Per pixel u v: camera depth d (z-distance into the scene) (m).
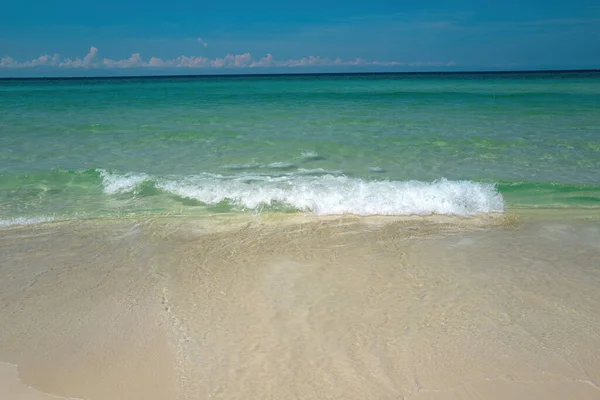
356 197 7.03
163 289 4.52
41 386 3.17
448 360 3.43
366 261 5.10
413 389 3.13
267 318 3.99
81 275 4.82
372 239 5.73
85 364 3.40
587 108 16.36
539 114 15.11
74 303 4.27
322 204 6.86
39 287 4.57
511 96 21.95
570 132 11.81
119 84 46.25
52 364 3.41
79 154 9.87
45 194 7.40
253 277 4.75
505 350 3.54
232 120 14.30
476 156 9.59
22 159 9.38
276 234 5.92
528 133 11.75
